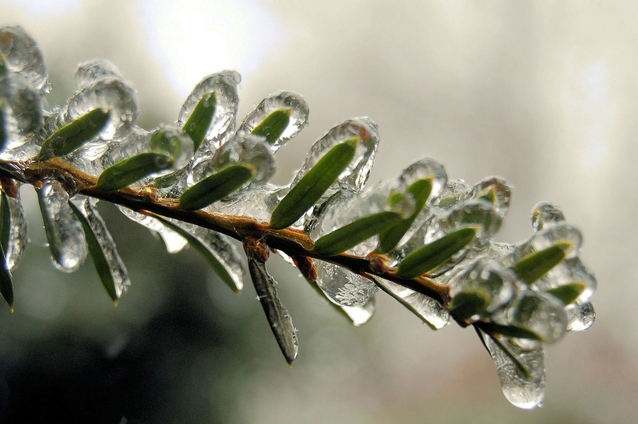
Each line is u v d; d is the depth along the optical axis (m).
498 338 0.40
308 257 0.41
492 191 0.40
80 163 0.41
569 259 0.40
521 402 0.40
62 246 0.41
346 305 0.42
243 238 0.41
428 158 0.40
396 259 0.40
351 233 0.39
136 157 0.40
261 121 0.41
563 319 0.39
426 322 0.40
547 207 0.41
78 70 0.41
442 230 0.40
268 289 0.40
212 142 0.42
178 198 0.41
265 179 0.40
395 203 0.39
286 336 0.40
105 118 0.40
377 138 0.41
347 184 0.41
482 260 0.39
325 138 0.41
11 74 0.39
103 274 0.41
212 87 0.41
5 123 0.39
